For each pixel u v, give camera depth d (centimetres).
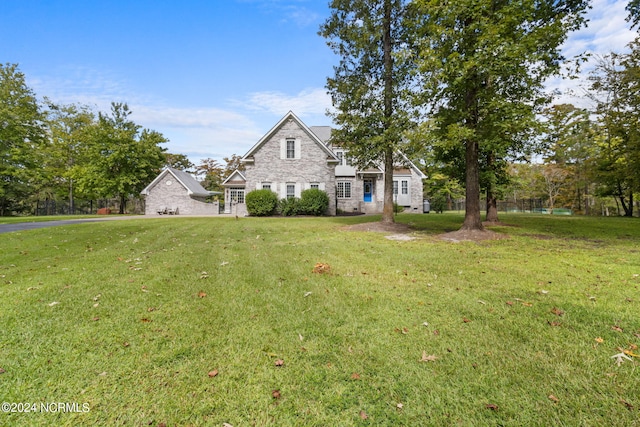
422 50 873
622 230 1046
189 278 469
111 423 176
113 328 295
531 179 3052
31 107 2744
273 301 373
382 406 192
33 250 694
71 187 3092
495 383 213
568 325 302
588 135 1880
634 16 1058
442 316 328
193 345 264
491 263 579
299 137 2145
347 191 2531
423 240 888
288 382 215
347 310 346
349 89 1188
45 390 203
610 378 216
